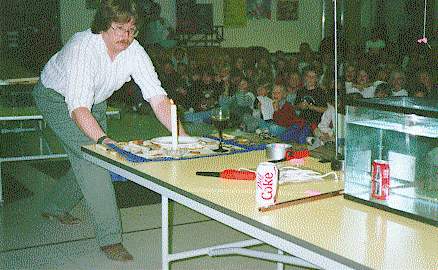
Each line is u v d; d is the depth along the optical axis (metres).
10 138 6.66
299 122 5.66
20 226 3.73
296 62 7.77
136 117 7.44
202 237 3.54
